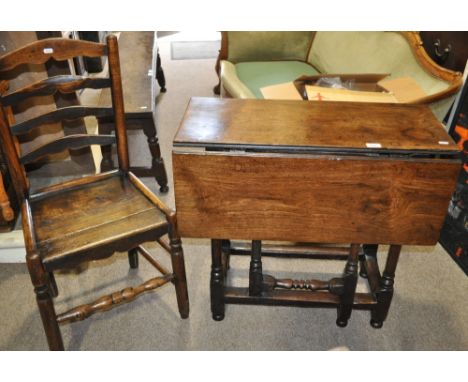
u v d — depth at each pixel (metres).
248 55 2.95
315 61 2.89
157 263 1.70
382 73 2.17
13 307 1.73
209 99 1.45
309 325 1.69
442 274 1.93
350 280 1.51
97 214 1.41
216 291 1.59
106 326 1.67
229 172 1.23
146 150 2.76
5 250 1.89
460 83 1.66
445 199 1.24
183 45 4.49
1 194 1.66
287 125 1.31
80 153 2.23
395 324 1.69
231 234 1.36
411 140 1.24
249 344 1.61
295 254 1.85
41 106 2.02
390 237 1.33
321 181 1.23
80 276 1.88
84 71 3.19
